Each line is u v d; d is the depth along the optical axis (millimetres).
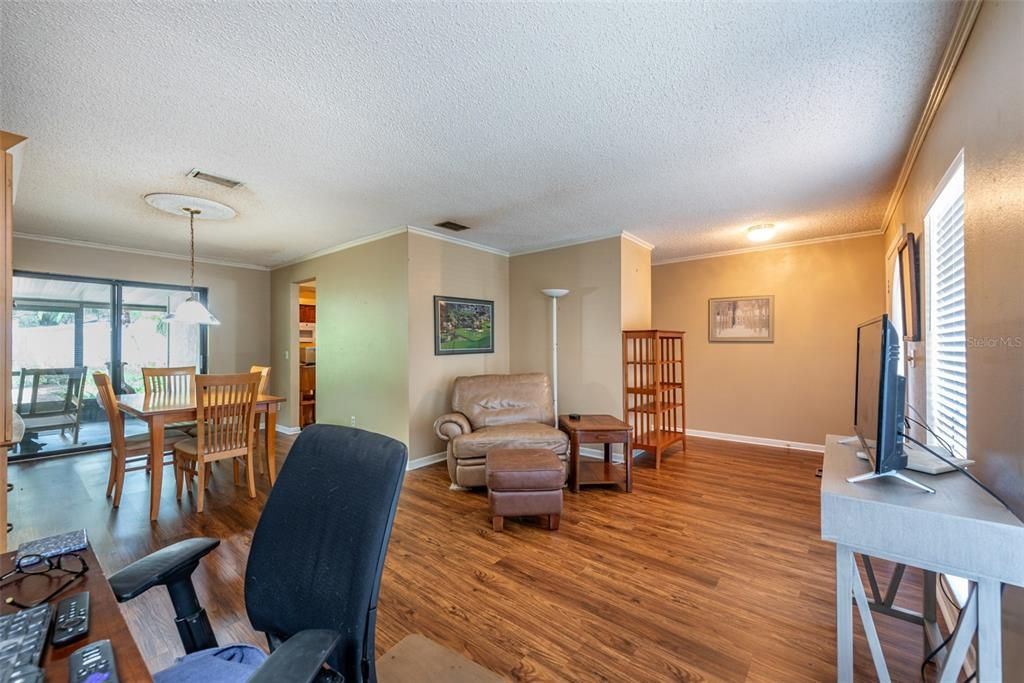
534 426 3723
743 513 3000
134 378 4969
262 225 3957
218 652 1047
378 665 1561
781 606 1936
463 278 4648
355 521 932
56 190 3002
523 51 1615
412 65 1691
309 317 6574
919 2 1389
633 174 2789
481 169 2701
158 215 3623
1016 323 1190
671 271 5516
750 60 1673
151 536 2635
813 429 4613
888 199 3264
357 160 2555
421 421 4230
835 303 4477
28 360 4363
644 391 4160
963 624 1114
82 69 1689
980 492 1273
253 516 2938
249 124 2129
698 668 1568
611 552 2451
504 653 1648
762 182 2932
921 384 2447
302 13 1409
